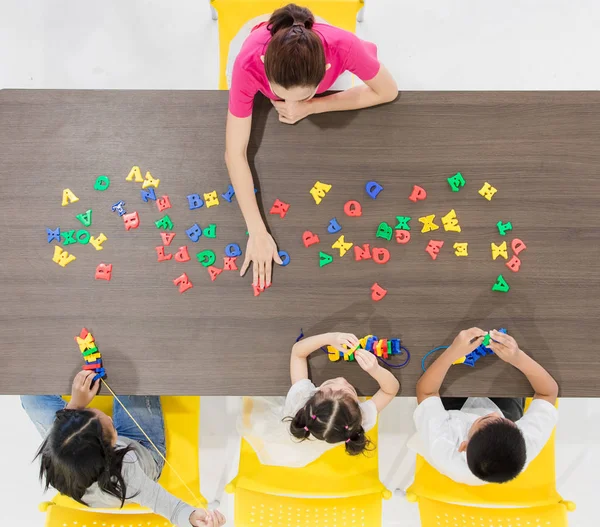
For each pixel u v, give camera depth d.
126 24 2.28
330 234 1.46
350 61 1.29
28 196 1.46
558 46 2.30
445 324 1.44
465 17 2.31
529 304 1.44
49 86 2.25
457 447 1.43
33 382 1.42
